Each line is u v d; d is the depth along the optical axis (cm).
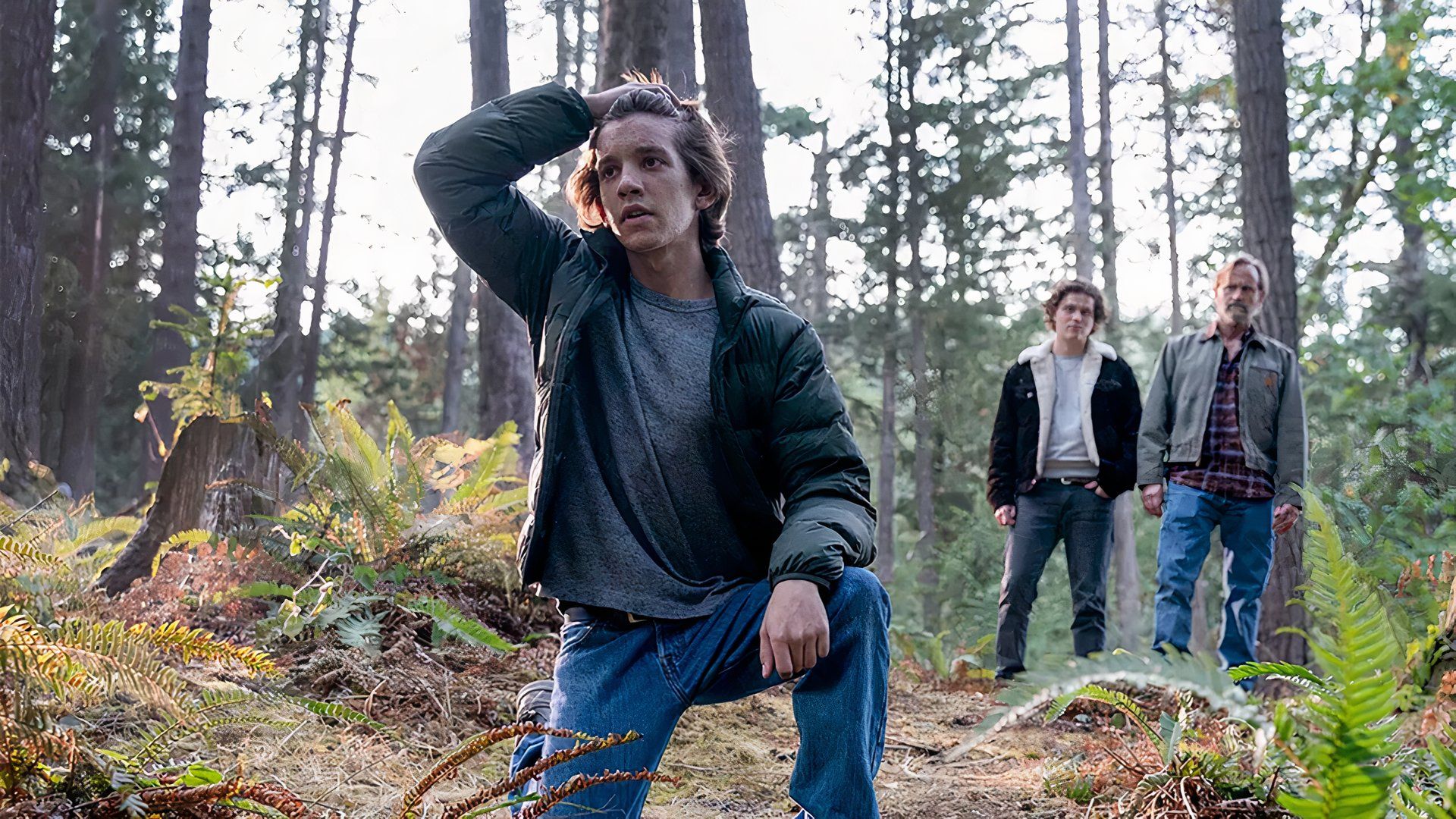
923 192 2795
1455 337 1362
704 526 197
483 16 1292
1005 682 520
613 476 197
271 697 214
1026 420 547
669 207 195
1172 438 516
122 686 188
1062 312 546
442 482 525
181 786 185
